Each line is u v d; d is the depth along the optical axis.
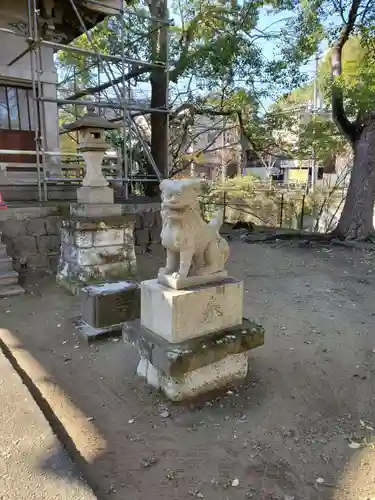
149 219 7.33
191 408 2.58
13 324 4.04
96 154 5.12
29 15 6.58
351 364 3.24
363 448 2.21
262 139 13.48
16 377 2.60
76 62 11.38
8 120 8.86
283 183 23.77
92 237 5.00
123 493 1.88
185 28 10.47
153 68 9.17
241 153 21.69
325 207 16.23
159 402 2.63
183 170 14.45
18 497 1.62
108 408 2.58
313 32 9.25
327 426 2.42
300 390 2.83
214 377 2.72
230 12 9.78
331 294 5.21
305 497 1.88
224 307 2.77
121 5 7.57
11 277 5.14
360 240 8.79
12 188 7.49
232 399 2.69
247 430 2.37
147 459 2.12
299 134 13.42
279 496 1.88
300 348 3.52
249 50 9.61
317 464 2.09
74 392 2.77
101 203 5.17
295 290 5.39
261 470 2.05
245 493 1.90
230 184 19.31
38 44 6.46
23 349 3.46
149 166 10.20
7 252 5.57
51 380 2.93
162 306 2.60
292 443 2.26
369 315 4.42
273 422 2.45
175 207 2.55
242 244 8.72
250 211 17.12
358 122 9.17
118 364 3.20
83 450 2.17
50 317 4.24
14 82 8.77
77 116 12.26
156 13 9.09
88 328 3.77
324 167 22.69
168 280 2.66
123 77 7.28
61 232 5.40
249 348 2.78
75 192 8.16
